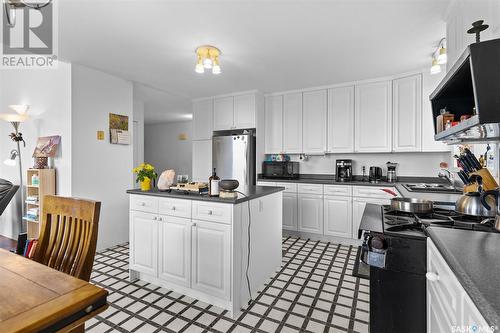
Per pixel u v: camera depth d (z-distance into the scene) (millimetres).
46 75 3186
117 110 3402
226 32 2244
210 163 4535
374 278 1255
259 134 4188
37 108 3320
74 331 1090
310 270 2615
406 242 1179
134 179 4941
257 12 1943
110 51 2629
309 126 3984
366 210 1707
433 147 3113
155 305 1988
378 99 3486
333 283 2340
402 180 3652
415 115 3229
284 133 4191
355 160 3971
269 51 2629
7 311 734
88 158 3074
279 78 3518
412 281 1173
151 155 8172
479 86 943
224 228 1915
